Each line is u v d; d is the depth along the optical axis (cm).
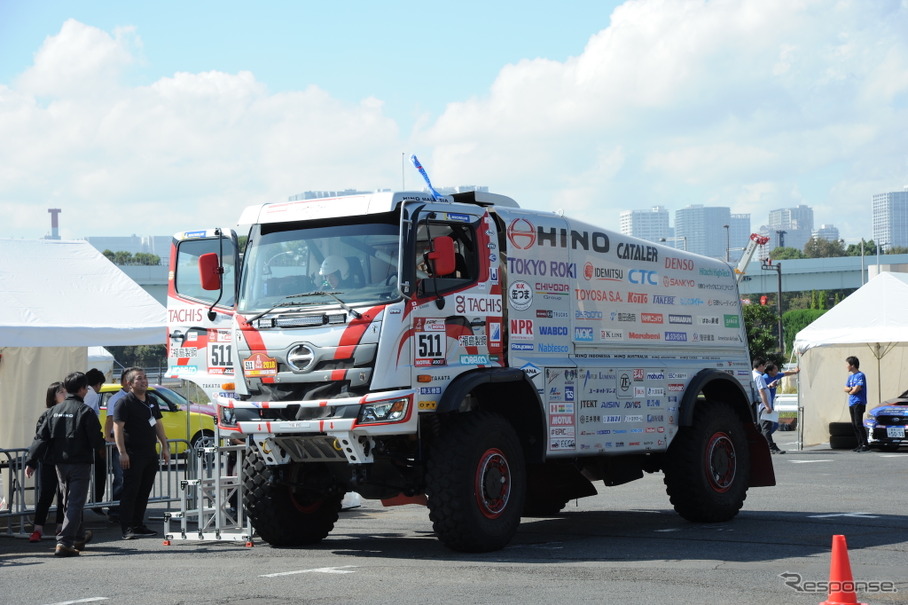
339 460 1007
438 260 962
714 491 1255
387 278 976
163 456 1375
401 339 962
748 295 8938
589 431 1135
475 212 1038
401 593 792
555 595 778
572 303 1137
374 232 995
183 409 2152
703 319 1338
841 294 11738
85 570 960
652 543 1075
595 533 1167
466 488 976
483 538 991
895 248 14300
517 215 1088
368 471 1030
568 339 1127
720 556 979
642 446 1199
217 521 1141
